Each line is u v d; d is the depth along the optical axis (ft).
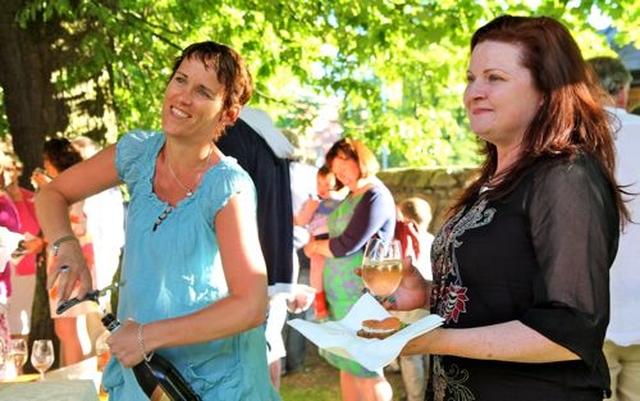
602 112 6.49
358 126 27.02
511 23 6.64
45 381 8.63
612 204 6.37
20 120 19.51
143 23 21.45
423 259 15.56
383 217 15.70
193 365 7.44
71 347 16.57
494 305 6.43
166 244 7.36
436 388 6.96
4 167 18.31
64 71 19.38
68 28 19.35
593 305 6.05
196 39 23.65
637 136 11.09
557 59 6.44
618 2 19.31
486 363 6.51
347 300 15.88
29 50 19.25
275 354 14.30
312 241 16.35
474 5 20.33
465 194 7.45
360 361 5.86
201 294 7.36
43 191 8.23
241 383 7.58
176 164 7.59
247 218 7.24
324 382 22.43
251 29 24.00
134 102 24.64
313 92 25.38
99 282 16.44
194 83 7.36
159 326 6.89
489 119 6.57
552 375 6.31
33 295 18.97
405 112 28.91
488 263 6.43
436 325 6.11
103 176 8.13
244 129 11.49
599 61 12.10
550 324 6.00
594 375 6.31
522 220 6.32
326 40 23.50
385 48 21.85
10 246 15.52
